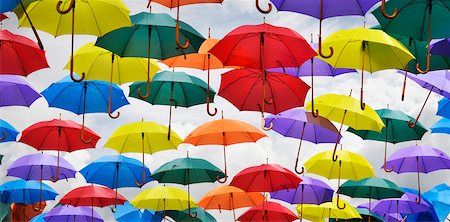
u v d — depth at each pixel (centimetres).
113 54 673
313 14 586
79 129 881
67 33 596
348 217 1112
